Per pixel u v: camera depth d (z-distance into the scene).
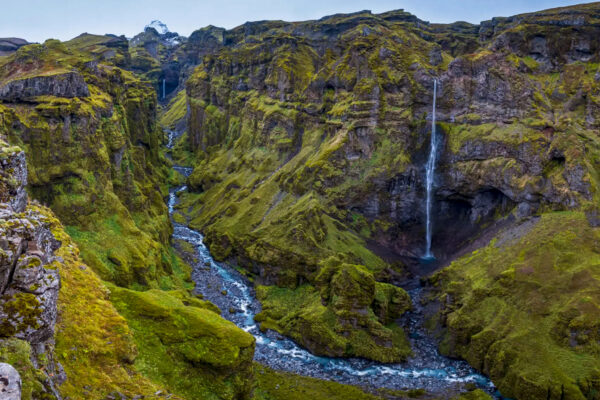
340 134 158.62
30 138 108.81
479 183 139.00
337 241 134.12
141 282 109.38
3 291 37.47
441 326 107.75
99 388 49.38
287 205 151.12
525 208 127.06
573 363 84.88
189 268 138.25
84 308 59.16
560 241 107.12
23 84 116.12
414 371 93.75
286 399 80.88
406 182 150.88
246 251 139.00
